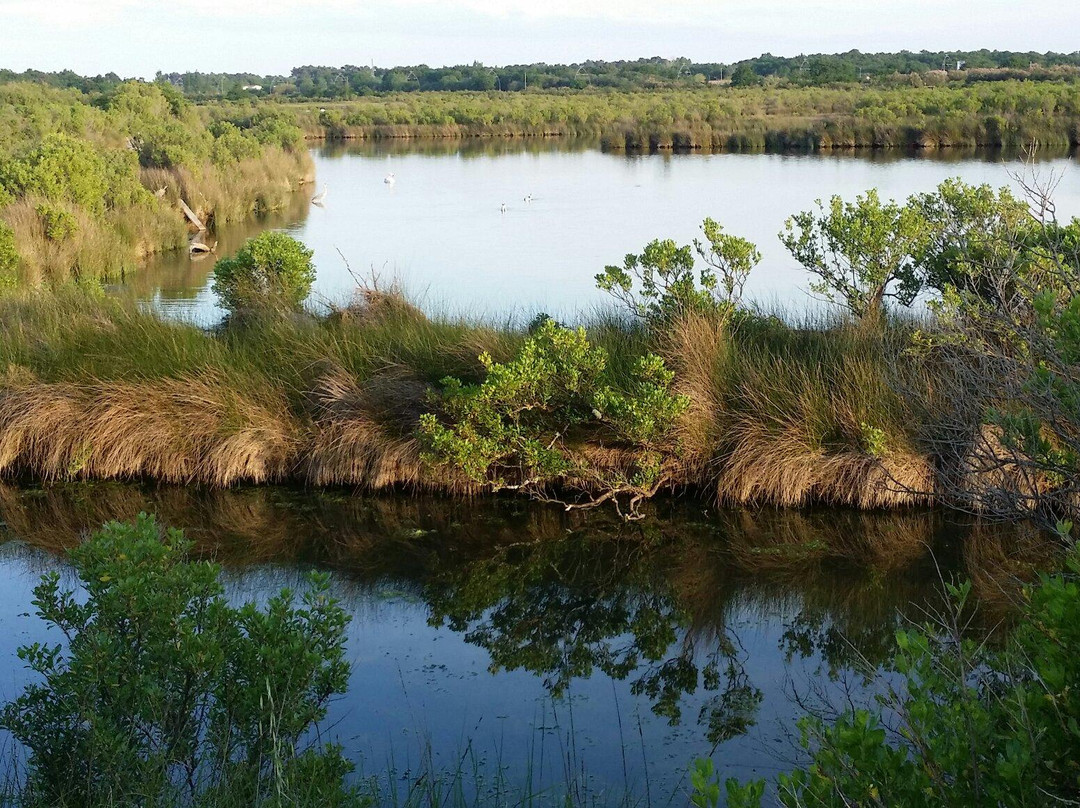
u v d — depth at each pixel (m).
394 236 22.84
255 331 10.45
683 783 4.98
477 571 7.62
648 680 6.04
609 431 8.79
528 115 65.12
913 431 8.06
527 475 8.89
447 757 5.25
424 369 9.45
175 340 10.03
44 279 17.00
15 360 9.95
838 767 2.79
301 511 8.66
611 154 46.91
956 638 3.80
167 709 4.11
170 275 19.44
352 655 6.38
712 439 8.63
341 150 54.88
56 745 4.13
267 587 7.24
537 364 8.37
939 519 8.04
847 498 8.31
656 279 15.70
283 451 9.25
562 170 38.72
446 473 8.92
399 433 9.06
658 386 8.45
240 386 9.52
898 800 2.63
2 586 7.29
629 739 5.39
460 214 26.38
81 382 9.66
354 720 5.62
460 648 6.48
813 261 10.40
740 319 9.68
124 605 4.14
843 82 83.44
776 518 8.23
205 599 4.34
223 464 9.17
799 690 5.80
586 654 6.41
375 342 9.84
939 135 43.94
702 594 7.15
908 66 99.25
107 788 3.90
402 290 11.77
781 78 98.94
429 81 119.19
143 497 8.97
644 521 8.30
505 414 8.70
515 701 5.82
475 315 11.40
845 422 8.37
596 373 8.59
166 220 23.12
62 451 9.39
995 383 4.31
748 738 5.36
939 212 10.02
